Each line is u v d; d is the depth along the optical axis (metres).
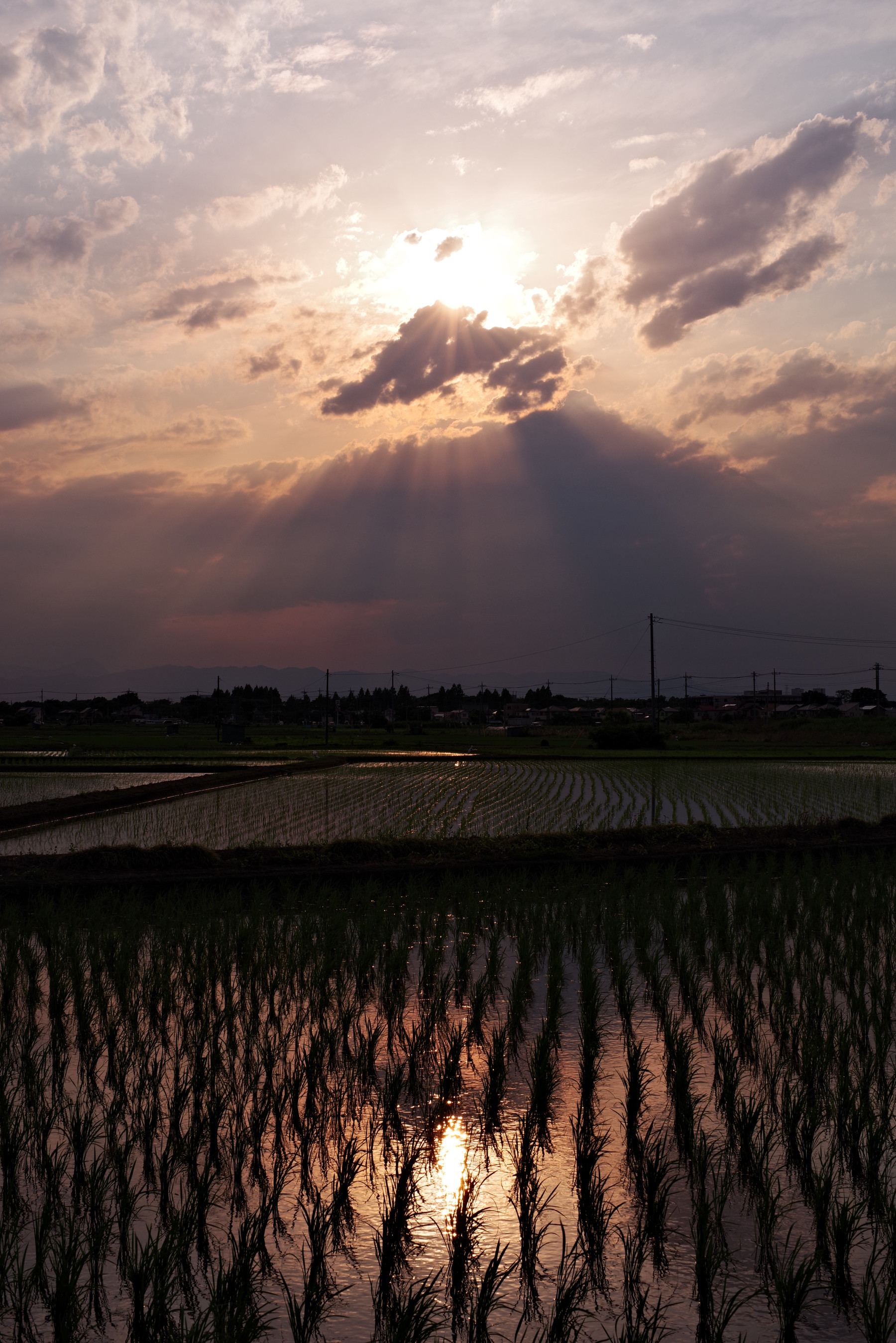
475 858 17.80
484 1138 6.32
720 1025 8.46
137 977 9.27
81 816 25.52
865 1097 6.07
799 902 13.52
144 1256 4.45
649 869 16.05
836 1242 4.74
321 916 12.37
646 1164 5.66
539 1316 4.51
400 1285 4.69
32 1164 5.88
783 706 143.75
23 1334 4.27
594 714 145.12
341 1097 6.51
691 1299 4.64
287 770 43.44
